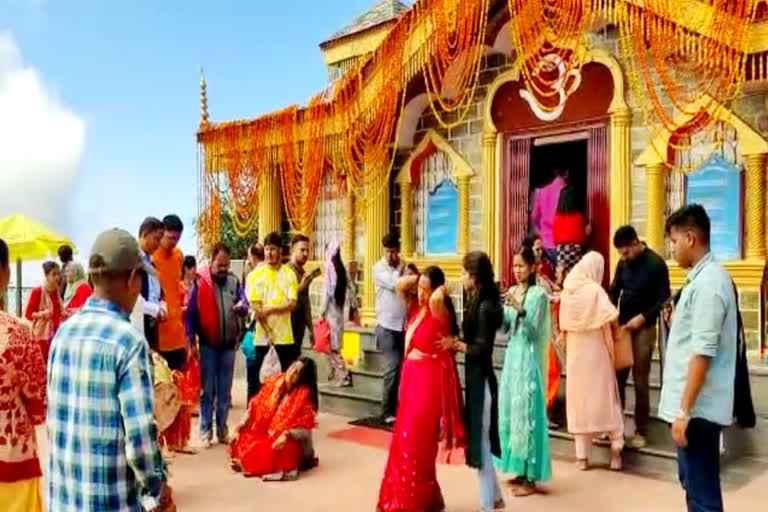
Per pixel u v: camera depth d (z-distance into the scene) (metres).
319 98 11.24
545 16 8.59
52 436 2.77
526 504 5.56
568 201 9.41
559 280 9.20
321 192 12.44
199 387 7.91
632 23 7.89
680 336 3.98
